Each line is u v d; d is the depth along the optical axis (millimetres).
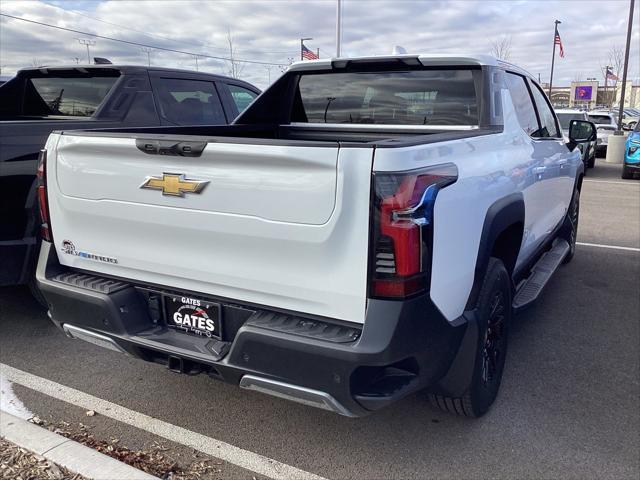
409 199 2244
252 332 2465
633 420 3324
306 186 2314
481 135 3223
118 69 5508
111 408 3400
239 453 2984
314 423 3277
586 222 9289
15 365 3924
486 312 2932
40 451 2801
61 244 3131
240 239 2518
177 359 2754
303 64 4312
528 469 2875
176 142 2549
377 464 2912
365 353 2277
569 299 5430
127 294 2920
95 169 2869
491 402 3342
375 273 2273
